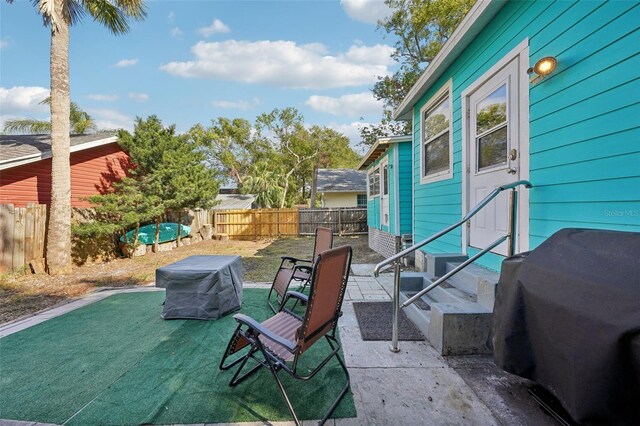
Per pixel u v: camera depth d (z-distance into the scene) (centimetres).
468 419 177
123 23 673
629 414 121
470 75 375
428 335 279
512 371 173
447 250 445
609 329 124
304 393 206
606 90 200
